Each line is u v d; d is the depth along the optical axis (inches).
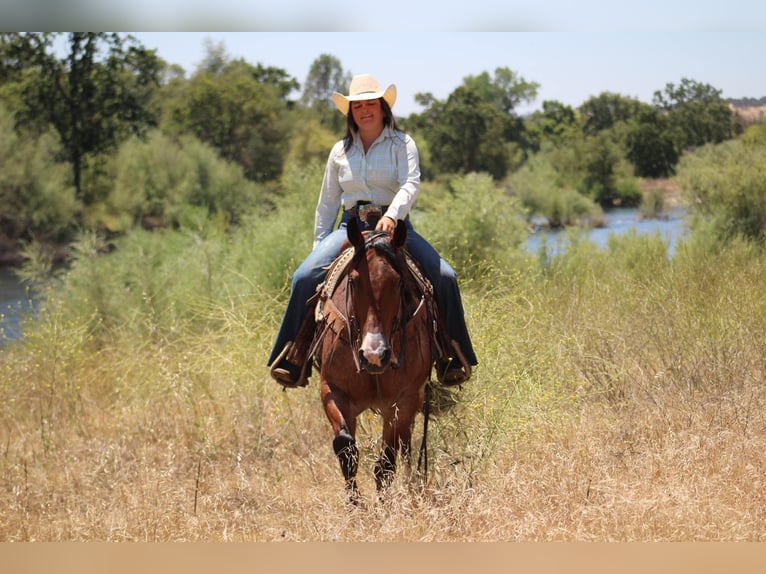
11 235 1230.9
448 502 268.5
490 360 344.8
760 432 319.3
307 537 257.9
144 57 1467.8
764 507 260.8
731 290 492.1
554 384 359.3
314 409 371.2
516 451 308.8
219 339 484.4
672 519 253.4
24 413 425.7
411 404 277.0
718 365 378.9
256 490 311.0
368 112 299.4
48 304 543.2
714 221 769.6
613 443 317.1
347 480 269.4
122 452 357.4
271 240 578.6
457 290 298.4
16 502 306.0
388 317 254.7
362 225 298.4
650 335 423.2
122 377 442.3
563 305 489.1
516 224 677.9
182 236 736.3
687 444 300.4
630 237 761.0
